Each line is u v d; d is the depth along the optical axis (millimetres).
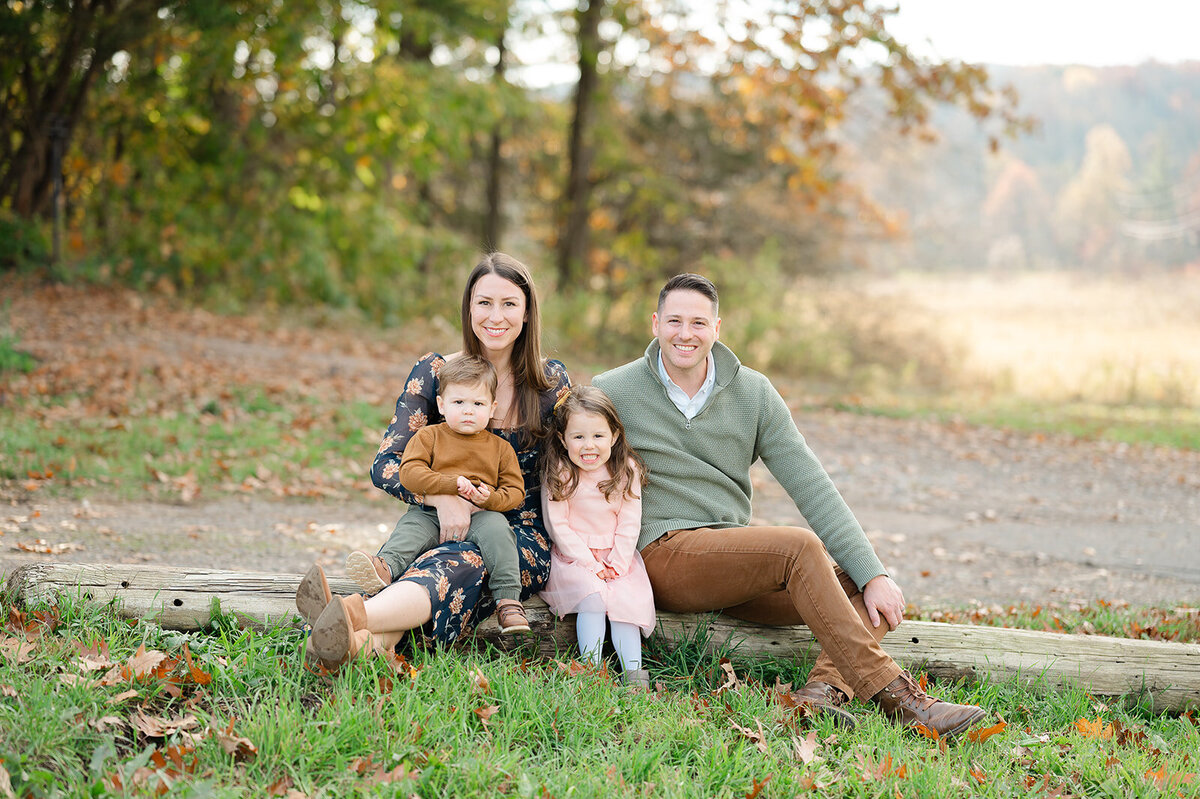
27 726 2643
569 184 21000
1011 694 3742
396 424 3586
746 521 3943
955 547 7266
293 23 15664
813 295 21094
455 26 18438
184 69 16578
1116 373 18438
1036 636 3924
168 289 15320
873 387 17766
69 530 5371
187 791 2463
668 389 3820
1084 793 3059
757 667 3715
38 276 14000
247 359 11750
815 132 19438
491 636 3564
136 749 2686
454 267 19328
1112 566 6906
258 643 3268
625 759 2875
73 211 16234
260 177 16859
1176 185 63344
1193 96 69125
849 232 23891
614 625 3570
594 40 19594
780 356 18391
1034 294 35656
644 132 22688
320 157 17672
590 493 3635
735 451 3838
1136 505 9227
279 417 8953
